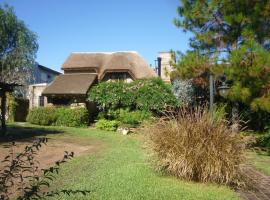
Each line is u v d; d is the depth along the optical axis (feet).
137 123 78.28
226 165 28.60
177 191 26.27
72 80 101.81
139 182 28.40
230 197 25.63
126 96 81.15
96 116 93.45
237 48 51.39
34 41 134.31
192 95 74.84
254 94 50.70
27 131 70.59
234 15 53.62
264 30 53.42
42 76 155.63
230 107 63.26
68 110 86.33
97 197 23.90
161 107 77.15
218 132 29.19
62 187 26.11
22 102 99.86
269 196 27.04
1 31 125.70
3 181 13.26
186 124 30.37
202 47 60.54
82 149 48.91
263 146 52.65
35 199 13.65
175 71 57.98
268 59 46.14
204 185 28.63
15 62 127.95
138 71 104.12
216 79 57.88
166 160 30.09
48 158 40.37
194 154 29.07
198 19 59.00
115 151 46.21
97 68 107.14
